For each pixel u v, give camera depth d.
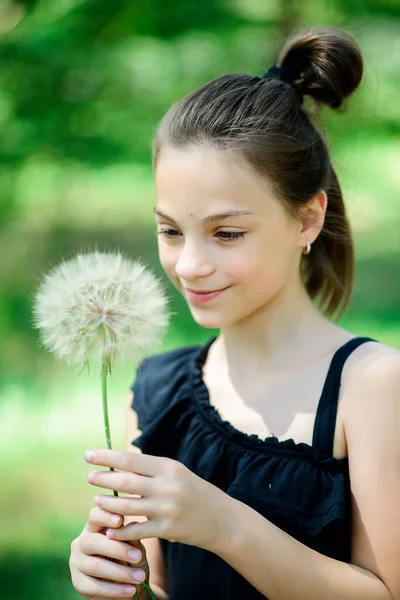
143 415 1.61
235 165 1.45
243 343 1.55
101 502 1.37
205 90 1.51
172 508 1.36
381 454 1.43
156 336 1.43
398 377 1.45
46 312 1.42
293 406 1.50
